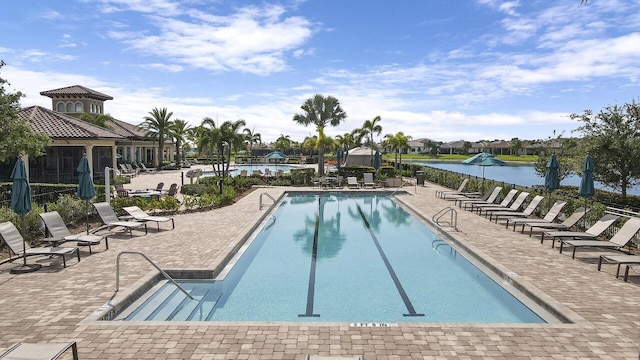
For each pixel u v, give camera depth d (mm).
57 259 8953
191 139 54688
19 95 14555
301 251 11219
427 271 9461
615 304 6520
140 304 7031
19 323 5750
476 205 16125
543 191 16391
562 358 4871
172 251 9781
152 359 4820
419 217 15875
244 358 4855
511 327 5688
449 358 4863
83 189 10938
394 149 40031
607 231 11352
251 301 7590
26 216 10875
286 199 21969
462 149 106188
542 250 10016
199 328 5621
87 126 25812
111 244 10461
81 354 4926
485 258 9273
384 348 5102
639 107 15203
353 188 25453
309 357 4250
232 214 15391
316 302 7598
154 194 18844
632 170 15008
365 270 9531
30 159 24891
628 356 4910
